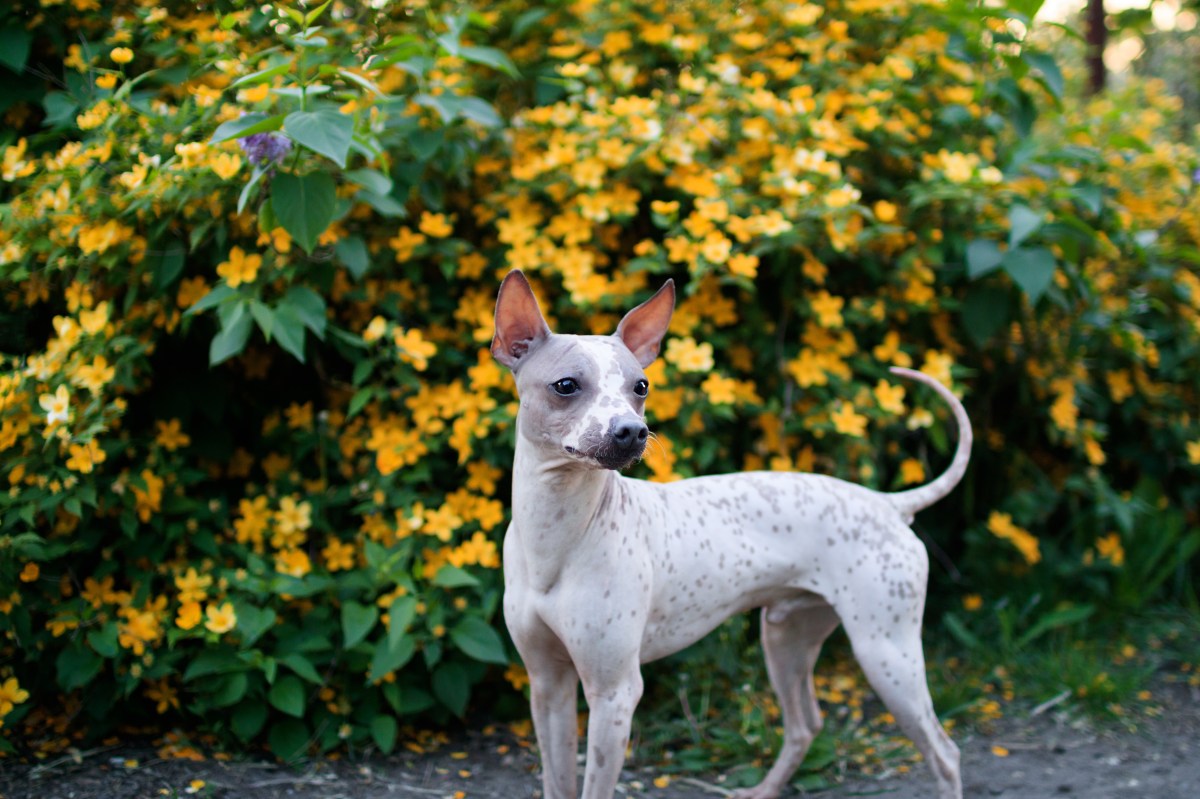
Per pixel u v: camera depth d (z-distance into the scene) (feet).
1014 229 12.12
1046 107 17.04
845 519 8.90
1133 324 15.42
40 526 10.62
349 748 10.68
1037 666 13.15
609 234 12.59
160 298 10.99
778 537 8.84
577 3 13.73
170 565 10.89
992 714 12.24
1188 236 16.12
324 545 11.62
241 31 11.82
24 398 9.91
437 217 11.69
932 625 14.40
